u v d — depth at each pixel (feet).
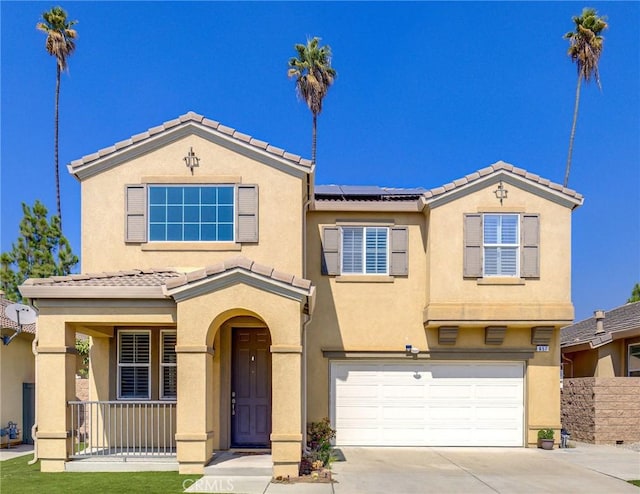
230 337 48.73
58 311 40.63
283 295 39.32
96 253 48.49
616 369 69.92
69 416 40.86
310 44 122.21
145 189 48.98
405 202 56.13
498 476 40.96
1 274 96.99
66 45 115.85
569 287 53.36
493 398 56.03
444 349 55.62
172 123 49.01
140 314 40.60
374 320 55.98
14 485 35.58
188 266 48.26
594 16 110.22
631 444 57.57
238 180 48.83
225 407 47.65
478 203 54.03
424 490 36.27
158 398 48.24
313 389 55.67
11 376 60.39
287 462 38.42
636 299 129.49
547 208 54.08
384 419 55.88
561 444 55.36
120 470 40.11
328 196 58.54
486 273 53.78
